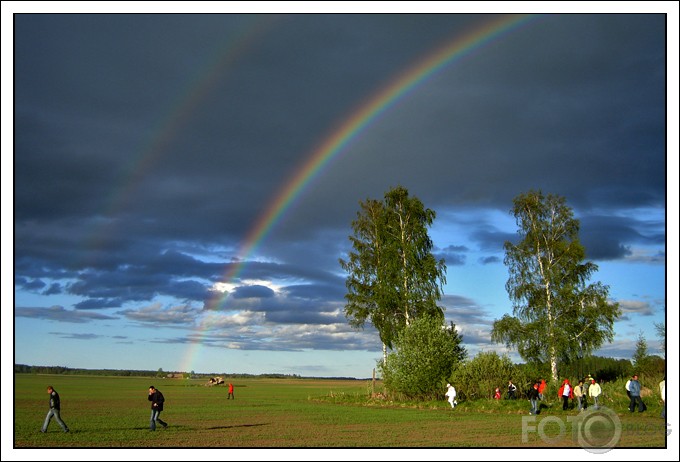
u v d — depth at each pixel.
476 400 51.38
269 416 43.44
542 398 46.94
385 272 65.56
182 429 32.22
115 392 102.19
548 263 59.31
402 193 69.00
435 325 57.66
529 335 57.53
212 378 174.88
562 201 60.78
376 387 67.75
